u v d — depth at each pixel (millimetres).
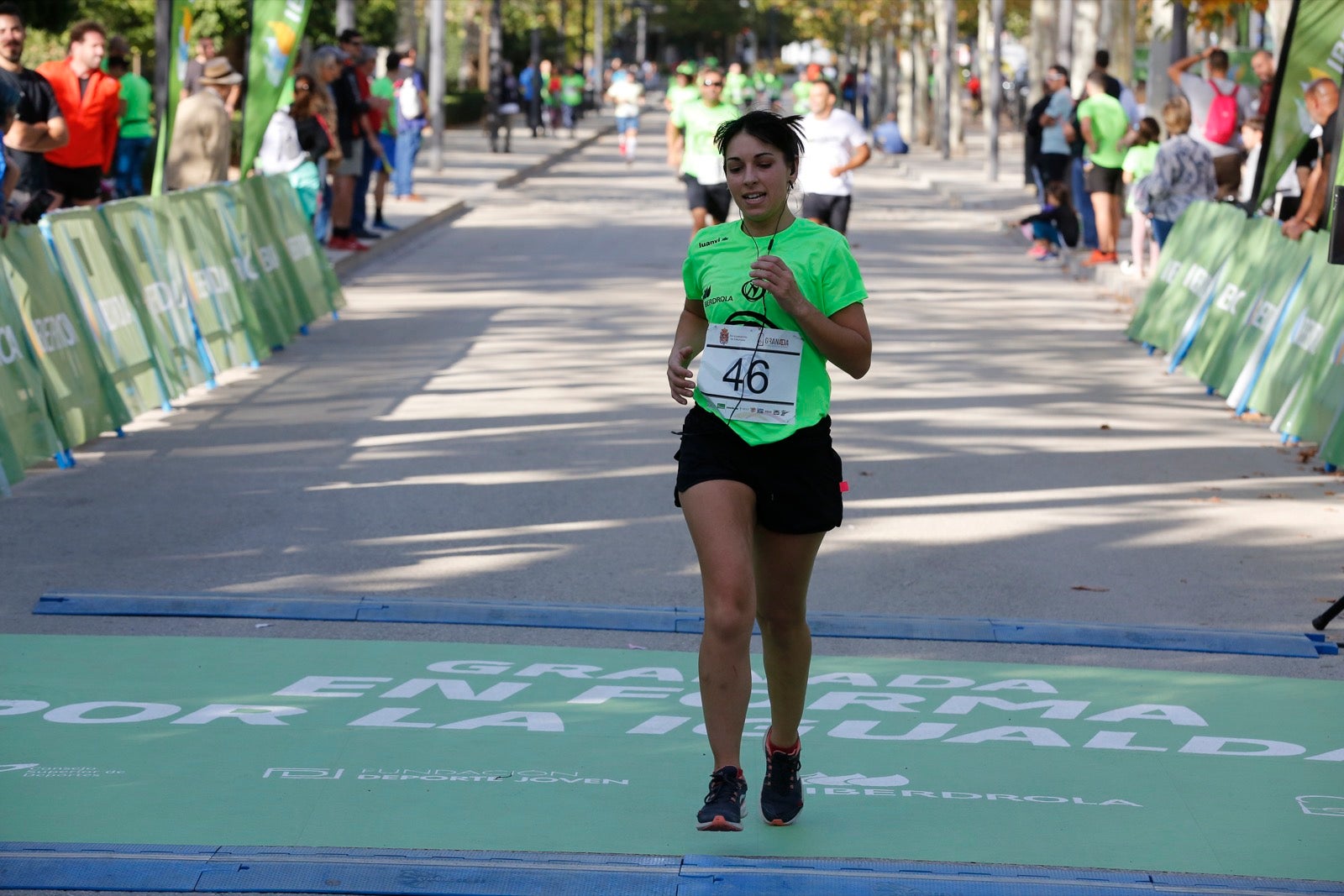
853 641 12641
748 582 8398
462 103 112312
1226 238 24922
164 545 15000
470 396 22234
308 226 29938
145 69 66625
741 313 8703
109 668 11672
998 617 13211
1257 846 8977
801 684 9070
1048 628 12867
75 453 18656
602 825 9078
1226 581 14414
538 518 16141
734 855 8688
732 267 8758
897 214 54219
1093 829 9164
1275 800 9641
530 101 99312
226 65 29344
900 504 17016
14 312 17359
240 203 26031
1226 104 32812
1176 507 16984
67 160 27844
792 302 8398
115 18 65062
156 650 12086
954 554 15164
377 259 38844
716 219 33188
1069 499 17297
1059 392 23391
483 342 26891
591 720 10766
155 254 21812
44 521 15734
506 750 10195
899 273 38000
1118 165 37344
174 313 22109
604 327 28578
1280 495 17500
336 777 9719
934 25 98625
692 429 8812
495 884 8133
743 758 10195
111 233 20484
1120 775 9992
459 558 14734
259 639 12391
